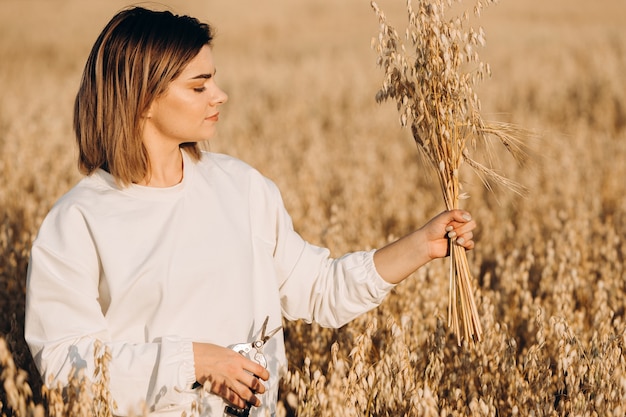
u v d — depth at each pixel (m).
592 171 7.92
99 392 2.05
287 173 8.21
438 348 2.89
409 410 2.43
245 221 2.43
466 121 2.52
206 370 2.14
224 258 2.32
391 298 3.75
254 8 38.16
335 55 21.50
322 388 2.24
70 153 8.64
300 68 17.81
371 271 2.48
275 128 11.66
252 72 17.48
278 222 2.54
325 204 7.36
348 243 5.49
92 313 2.19
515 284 4.19
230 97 14.52
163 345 2.12
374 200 7.41
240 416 2.25
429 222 2.47
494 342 2.97
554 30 24.94
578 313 3.69
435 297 3.89
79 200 2.25
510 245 5.68
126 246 2.22
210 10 36.06
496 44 21.20
